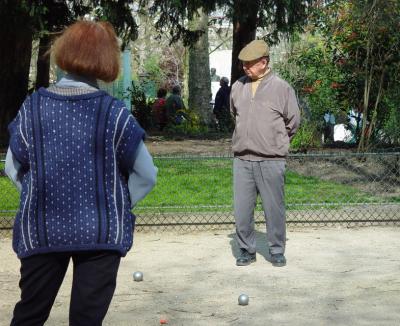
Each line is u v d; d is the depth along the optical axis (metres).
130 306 5.97
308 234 8.74
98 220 3.48
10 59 18.33
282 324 5.51
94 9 17.50
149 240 8.47
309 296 6.23
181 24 20.75
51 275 3.56
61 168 3.49
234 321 5.59
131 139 3.54
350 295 6.25
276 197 7.19
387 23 13.63
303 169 12.69
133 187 3.63
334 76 14.90
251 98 7.14
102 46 3.61
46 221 3.48
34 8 15.62
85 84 3.60
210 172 11.41
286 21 19.48
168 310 5.87
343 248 8.03
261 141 7.10
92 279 3.51
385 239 8.48
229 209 9.48
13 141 3.59
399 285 6.54
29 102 3.59
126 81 26.52
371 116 14.73
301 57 15.14
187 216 9.33
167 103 23.77
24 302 3.60
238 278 6.82
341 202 10.10
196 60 32.41
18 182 3.68
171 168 11.52
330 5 14.52
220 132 23.42
